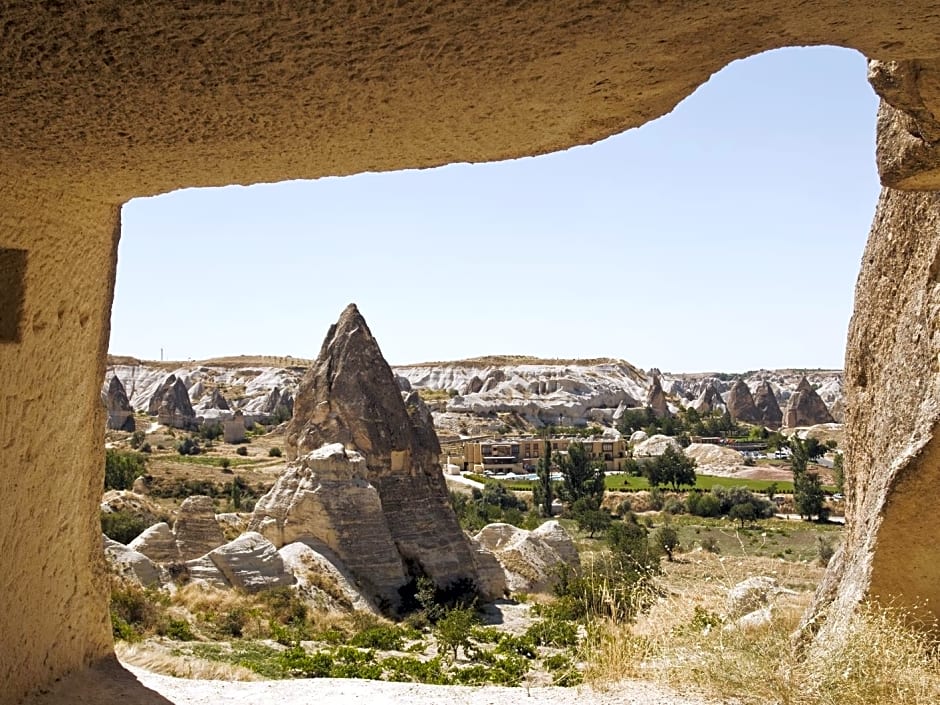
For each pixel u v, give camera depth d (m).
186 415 95.88
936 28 3.38
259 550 20.67
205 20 2.82
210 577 19.75
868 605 6.00
